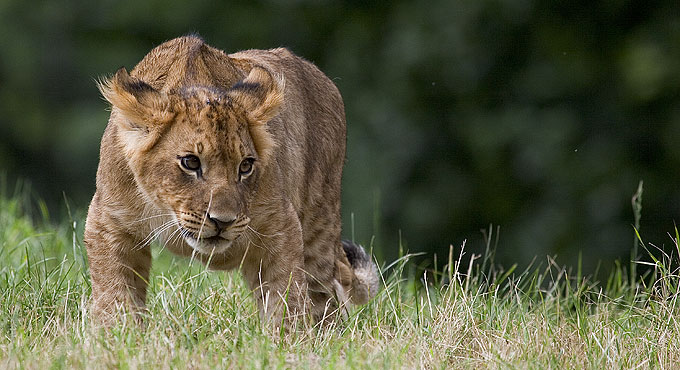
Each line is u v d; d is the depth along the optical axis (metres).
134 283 9.46
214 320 9.26
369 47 25.09
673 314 9.73
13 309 9.43
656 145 21.75
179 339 8.62
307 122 10.69
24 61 31.86
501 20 23.12
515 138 22.80
